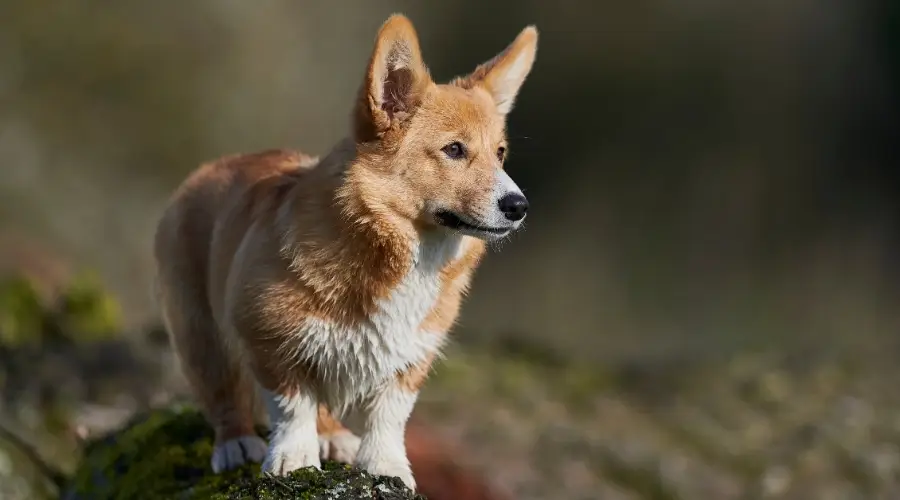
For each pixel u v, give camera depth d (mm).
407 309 7098
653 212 24484
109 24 23828
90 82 23516
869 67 24344
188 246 8094
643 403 14641
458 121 7305
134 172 23297
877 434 13266
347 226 6949
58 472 10539
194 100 24203
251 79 24594
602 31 25234
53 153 22625
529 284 24031
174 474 7910
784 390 14734
